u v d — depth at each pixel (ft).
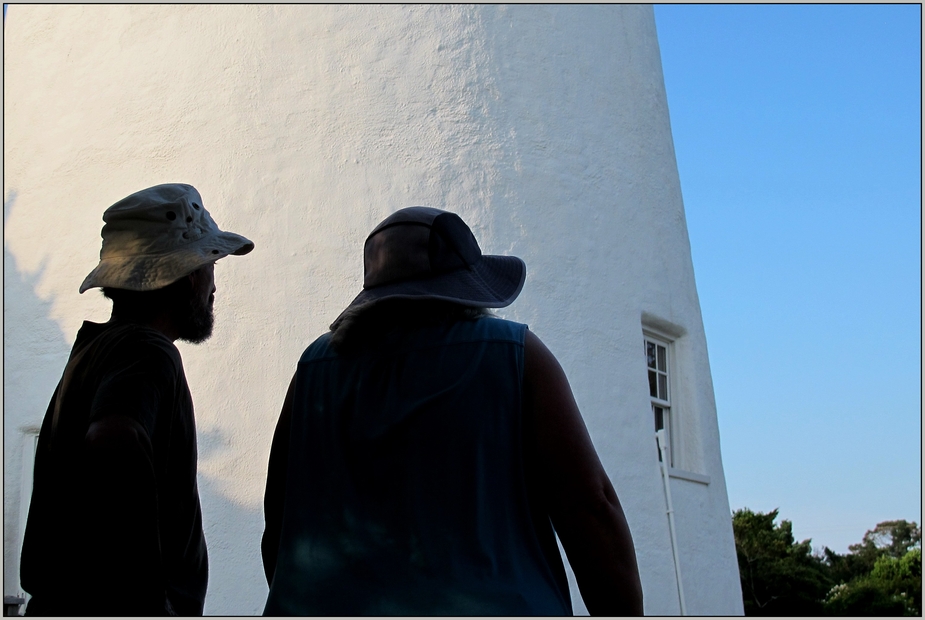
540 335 22.98
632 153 27.37
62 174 24.53
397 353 7.37
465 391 7.07
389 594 6.53
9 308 23.84
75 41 25.84
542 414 7.18
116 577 6.86
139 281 8.37
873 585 95.35
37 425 22.47
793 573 96.27
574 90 26.13
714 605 24.68
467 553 6.61
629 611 6.97
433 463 6.88
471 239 8.22
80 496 7.22
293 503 7.32
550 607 6.61
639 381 24.57
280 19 24.11
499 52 24.98
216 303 21.77
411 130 23.40
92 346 8.08
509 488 6.96
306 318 21.59
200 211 9.16
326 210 22.47
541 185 24.34
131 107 24.25
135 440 7.07
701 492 25.81
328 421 7.37
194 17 24.48
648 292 26.07
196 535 8.13
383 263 7.90
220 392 21.20
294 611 6.80
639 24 29.99
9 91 26.43
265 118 23.27
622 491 23.06
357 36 23.98
